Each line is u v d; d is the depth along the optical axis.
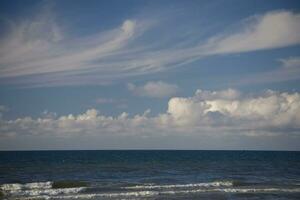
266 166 62.16
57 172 48.59
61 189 31.23
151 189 31.89
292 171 51.81
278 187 33.66
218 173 48.12
